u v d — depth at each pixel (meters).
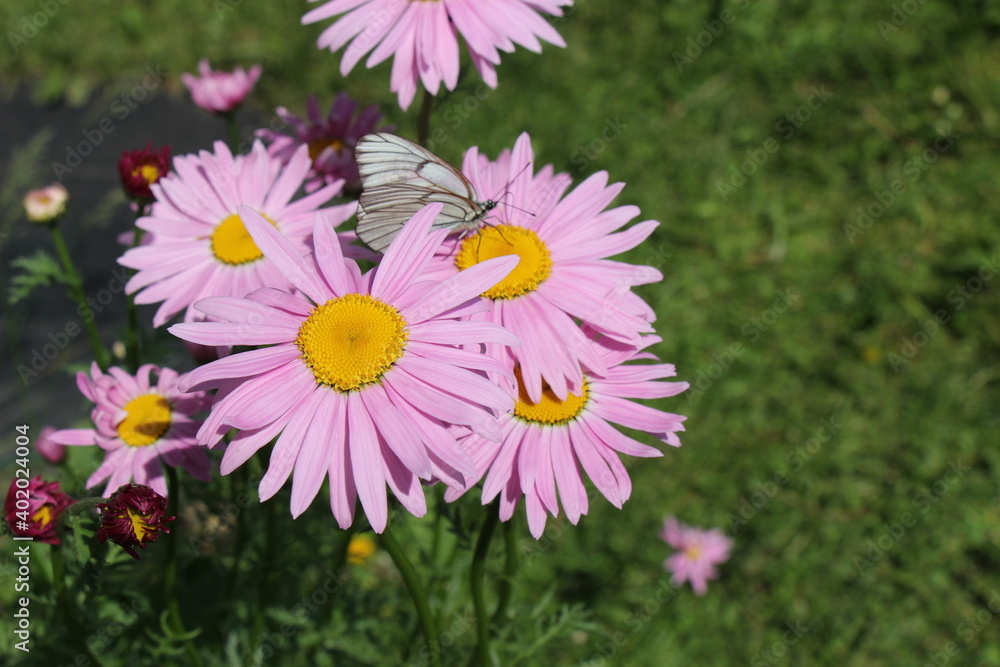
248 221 0.42
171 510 0.48
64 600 0.47
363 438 0.41
